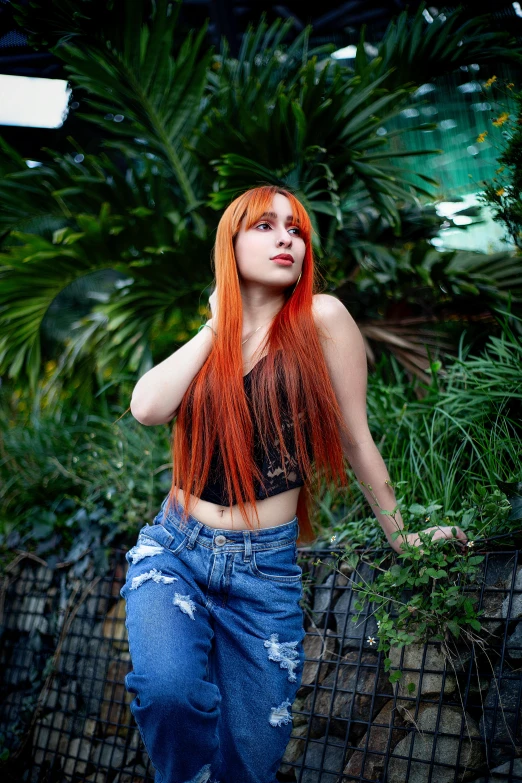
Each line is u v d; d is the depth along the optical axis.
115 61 2.56
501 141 2.29
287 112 2.38
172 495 1.42
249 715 1.31
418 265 2.47
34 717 2.31
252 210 1.46
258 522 1.32
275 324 1.44
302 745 1.78
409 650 1.64
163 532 1.38
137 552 1.37
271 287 1.49
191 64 2.61
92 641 2.34
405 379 2.69
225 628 1.31
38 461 2.80
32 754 2.31
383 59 2.56
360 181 2.69
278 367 1.38
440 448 1.98
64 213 2.97
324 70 2.33
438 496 1.84
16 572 2.69
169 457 2.46
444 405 2.07
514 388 1.95
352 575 1.82
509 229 2.17
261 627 1.31
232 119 2.56
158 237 2.79
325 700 1.78
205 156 2.62
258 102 2.41
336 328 1.46
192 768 1.21
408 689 1.53
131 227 2.74
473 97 2.99
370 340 2.66
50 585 2.54
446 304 2.62
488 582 1.57
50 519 2.57
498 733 1.45
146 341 2.80
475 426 1.91
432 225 2.79
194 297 2.86
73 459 2.68
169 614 1.25
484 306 2.54
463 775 1.47
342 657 1.76
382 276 2.57
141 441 2.55
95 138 3.93
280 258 1.44
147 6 3.05
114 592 2.36
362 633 1.74
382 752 1.58
